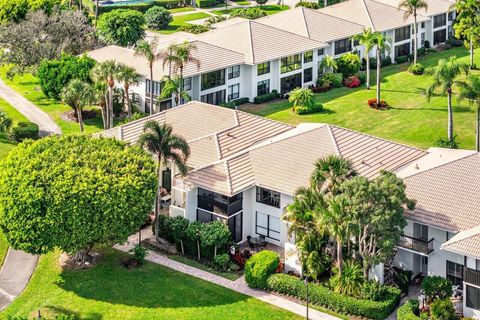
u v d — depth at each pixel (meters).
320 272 55.62
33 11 113.44
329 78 105.12
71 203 55.22
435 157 65.75
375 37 97.75
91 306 54.31
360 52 113.94
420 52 121.12
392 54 117.75
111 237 57.25
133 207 56.81
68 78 92.69
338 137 67.62
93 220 55.75
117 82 95.00
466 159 61.06
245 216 63.78
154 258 61.00
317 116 93.81
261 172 63.84
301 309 53.75
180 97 91.81
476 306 51.28
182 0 165.38
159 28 144.75
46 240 55.38
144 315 53.09
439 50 124.12
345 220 50.88
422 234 56.91
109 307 54.16
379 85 96.06
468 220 55.00
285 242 62.47
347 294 53.34
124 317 52.91
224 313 53.16
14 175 57.03
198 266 59.88
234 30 106.75
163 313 53.31
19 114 95.88
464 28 109.31
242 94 100.94
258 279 56.12
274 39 104.81
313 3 150.62
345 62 106.94
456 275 55.50
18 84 109.56
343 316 52.81
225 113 76.31
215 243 59.41
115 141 62.69
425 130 87.62
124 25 119.38
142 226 65.88
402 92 101.62
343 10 120.44
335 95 102.00
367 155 65.75
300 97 95.31
